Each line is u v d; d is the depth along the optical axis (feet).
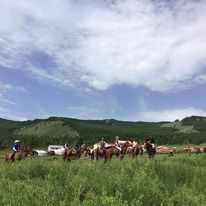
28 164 52.44
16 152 140.56
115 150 125.39
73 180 33.53
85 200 26.73
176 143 590.55
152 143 126.62
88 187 35.04
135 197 31.37
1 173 47.93
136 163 48.60
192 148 273.95
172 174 48.91
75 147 156.97
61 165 45.37
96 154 124.47
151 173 41.57
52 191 30.17
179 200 33.37
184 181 49.14
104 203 25.63
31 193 28.53
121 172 40.78
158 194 32.83
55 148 296.92
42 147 452.35
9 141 429.79
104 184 35.06
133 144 128.26
